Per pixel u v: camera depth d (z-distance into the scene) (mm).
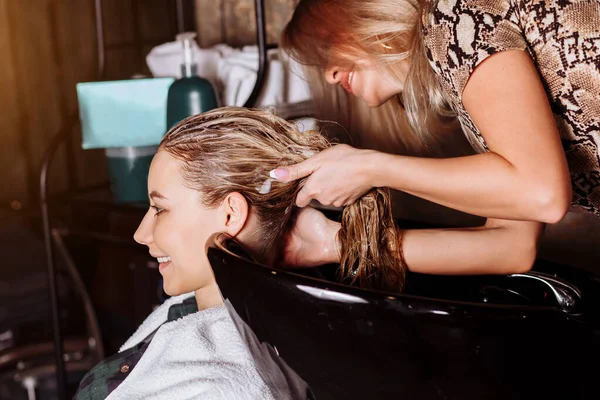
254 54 1485
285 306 595
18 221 1922
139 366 791
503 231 881
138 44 1929
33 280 1911
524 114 667
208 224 815
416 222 981
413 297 559
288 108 1332
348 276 874
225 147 803
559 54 725
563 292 773
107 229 1947
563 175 660
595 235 1181
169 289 864
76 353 1801
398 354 575
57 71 2016
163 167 819
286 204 844
